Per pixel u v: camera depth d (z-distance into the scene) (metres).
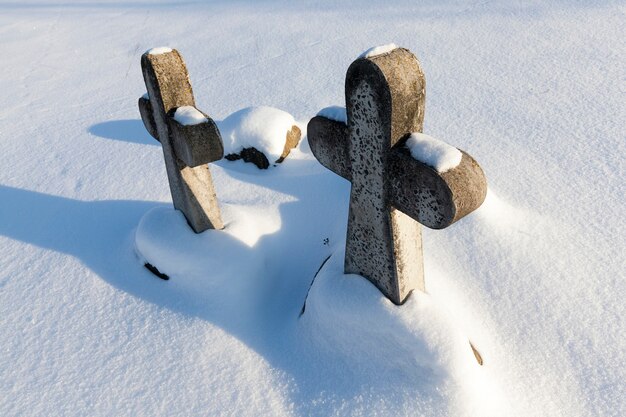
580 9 5.96
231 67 5.61
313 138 2.26
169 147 2.62
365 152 1.99
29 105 5.09
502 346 2.37
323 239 3.05
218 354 2.39
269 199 3.38
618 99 4.15
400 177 1.89
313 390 2.21
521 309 2.50
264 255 2.88
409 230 2.15
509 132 3.91
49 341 2.50
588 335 2.36
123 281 2.81
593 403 2.11
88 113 4.84
